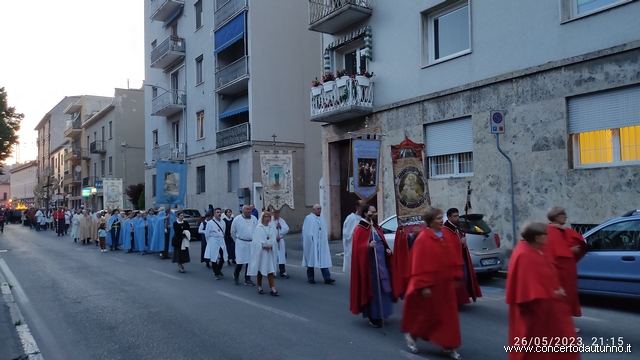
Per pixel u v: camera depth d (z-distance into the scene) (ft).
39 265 50.88
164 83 111.96
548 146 38.32
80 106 183.52
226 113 88.07
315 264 36.22
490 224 42.42
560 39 37.78
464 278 26.63
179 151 101.96
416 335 19.03
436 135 48.39
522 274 13.75
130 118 142.82
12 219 203.41
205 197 94.17
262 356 19.58
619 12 34.40
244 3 81.05
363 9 54.49
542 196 38.63
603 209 34.83
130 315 27.25
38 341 22.81
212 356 19.84
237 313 26.99
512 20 41.19
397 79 52.34
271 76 82.48
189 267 47.93
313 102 60.13
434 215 18.56
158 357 20.04
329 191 62.59
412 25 50.55
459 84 45.73
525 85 40.01
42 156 252.83
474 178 43.91
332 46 61.16
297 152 84.12
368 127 55.88
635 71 33.42
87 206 167.02
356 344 20.84
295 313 26.71
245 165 81.87
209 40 93.04
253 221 37.83
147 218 62.44
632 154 34.12
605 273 25.55
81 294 33.78
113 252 65.05
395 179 29.48
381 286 22.90
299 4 86.38
